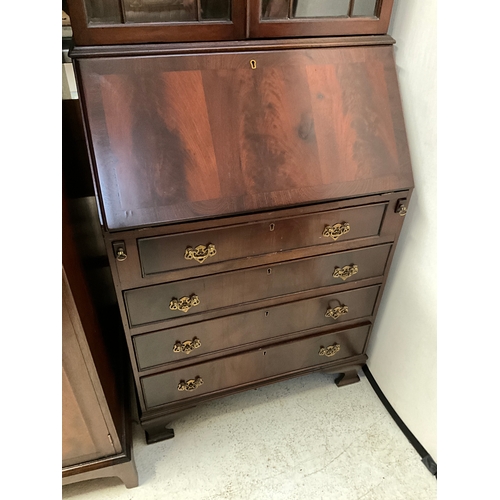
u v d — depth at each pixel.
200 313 1.03
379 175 0.98
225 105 0.87
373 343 1.40
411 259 1.13
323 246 1.03
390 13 0.96
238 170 0.88
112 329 1.32
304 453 1.23
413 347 1.19
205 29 0.84
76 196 0.97
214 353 1.13
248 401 1.37
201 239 0.90
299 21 0.89
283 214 0.93
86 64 0.80
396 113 1.00
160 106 0.83
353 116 0.96
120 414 1.13
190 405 1.21
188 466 1.18
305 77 0.92
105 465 1.04
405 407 1.27
